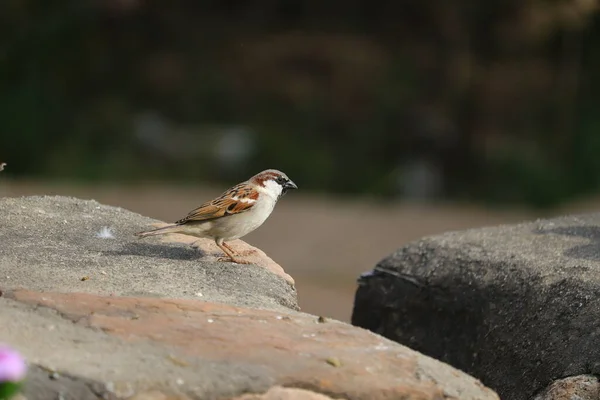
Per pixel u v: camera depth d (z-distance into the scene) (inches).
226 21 1122.7
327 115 1047.6
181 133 999.0
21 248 224.5
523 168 967.6
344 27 1132.5
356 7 1132.5
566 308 225.0
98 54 1016.2
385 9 1119.0
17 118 938.1
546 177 952.3
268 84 1071.0
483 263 258.1
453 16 1072.8
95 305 179.2
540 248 263.6
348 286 495.2
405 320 277.6
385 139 1029.2
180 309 182.1
